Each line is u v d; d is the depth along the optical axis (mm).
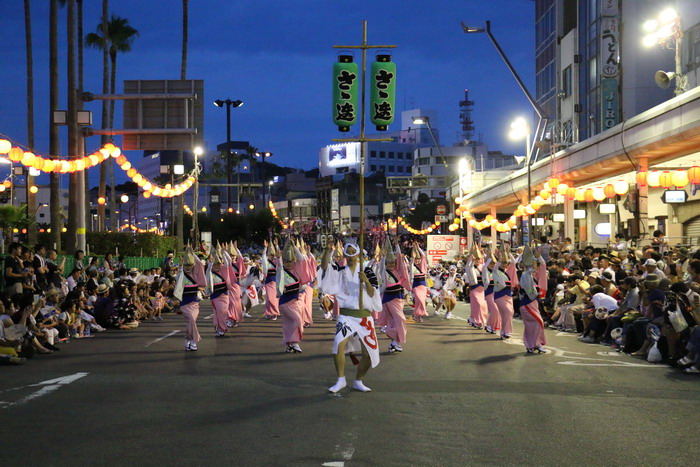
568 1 50250
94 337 17047
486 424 7832
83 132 26516
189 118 27203
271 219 92375
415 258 21203
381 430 7523
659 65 40094
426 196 82812
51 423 7809
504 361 12844
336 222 137750
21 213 35188
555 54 50812
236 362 12609
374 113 14008
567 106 48188
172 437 7199
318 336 16984
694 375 11281
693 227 31188
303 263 14086
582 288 18375
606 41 40781
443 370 11727
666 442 7148
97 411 8438
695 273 13023
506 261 16641
